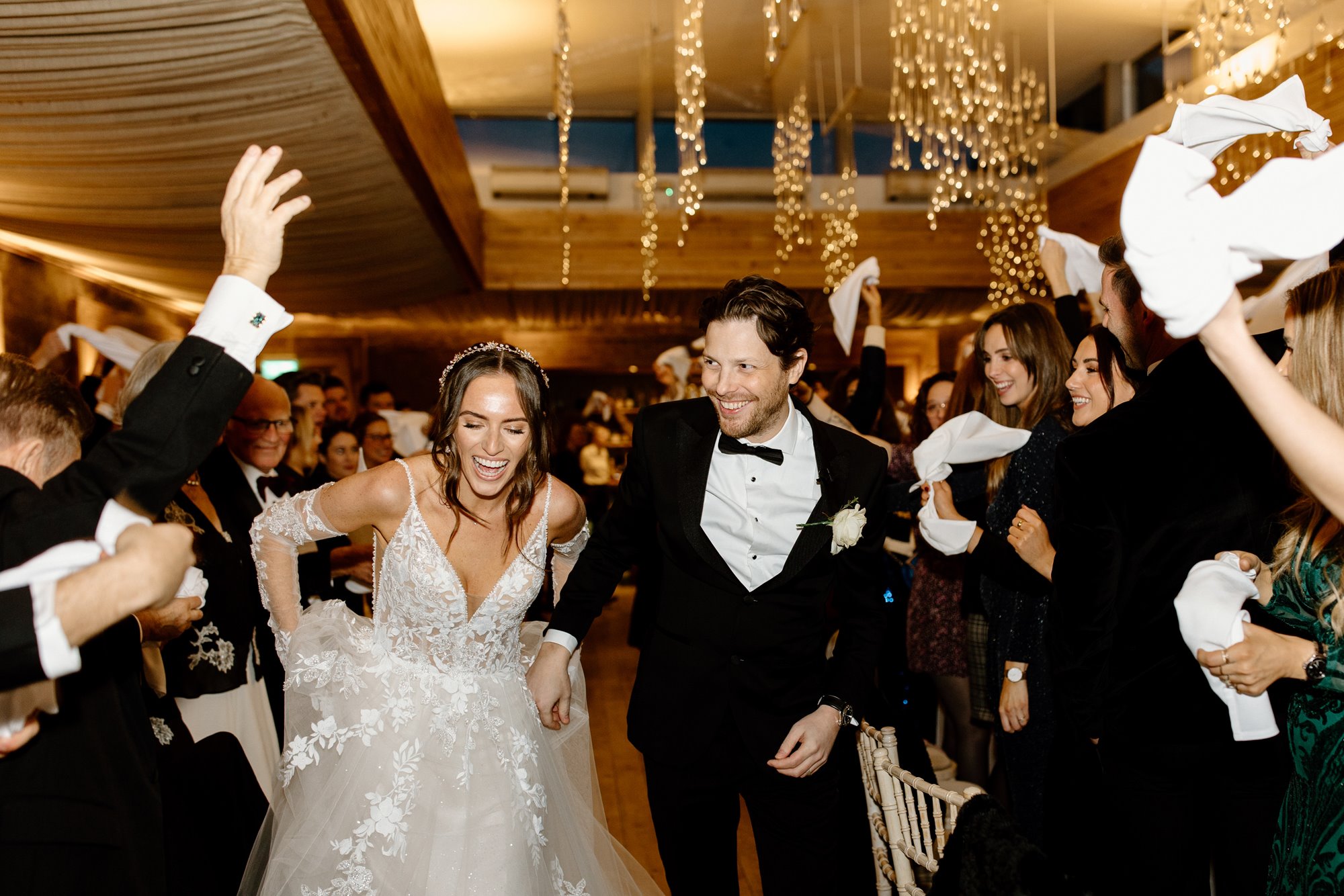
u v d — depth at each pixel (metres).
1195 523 1.52
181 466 1.20
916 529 3.00
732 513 1.93
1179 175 0.83
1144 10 7.67
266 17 3.13
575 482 9.65
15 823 1.28
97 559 0.96
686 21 6.11
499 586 1.95
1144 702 1.56
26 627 0.87
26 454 1.34
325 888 1.78
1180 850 1.56
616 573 2.10
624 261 10.03
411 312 10.91
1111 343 1.98
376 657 1.94
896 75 7.97
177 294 8.53
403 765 1.85
